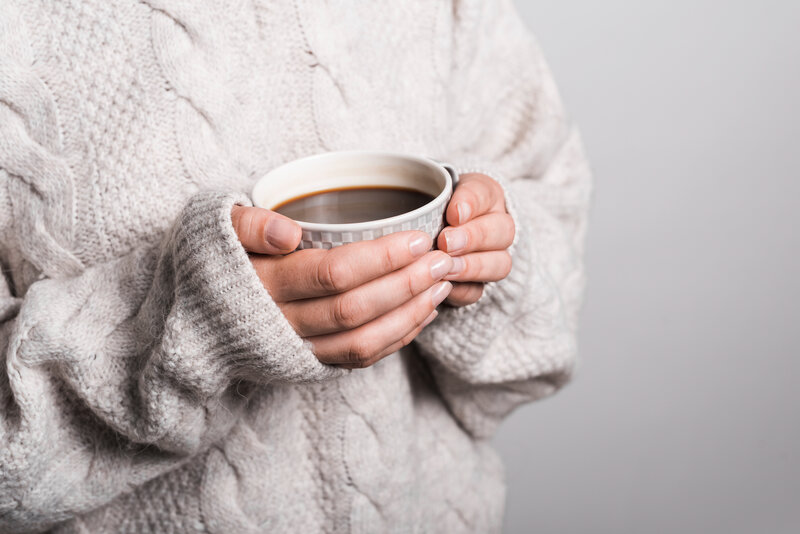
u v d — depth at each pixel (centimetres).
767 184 135
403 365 71
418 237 49
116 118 58
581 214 88
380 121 66
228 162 60
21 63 57
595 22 129
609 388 152
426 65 70
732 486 154
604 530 157
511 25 82
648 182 138
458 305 60
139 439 58
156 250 59
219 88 59
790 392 148
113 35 58
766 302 143
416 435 75
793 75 128
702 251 142
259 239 50
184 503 64
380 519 68
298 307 52
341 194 55
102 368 57
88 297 58
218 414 58
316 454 66
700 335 147
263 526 64
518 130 84
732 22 126
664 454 154
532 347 69
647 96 133
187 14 58
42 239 59
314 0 62
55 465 58
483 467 81
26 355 56
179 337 53
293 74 63
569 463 157
